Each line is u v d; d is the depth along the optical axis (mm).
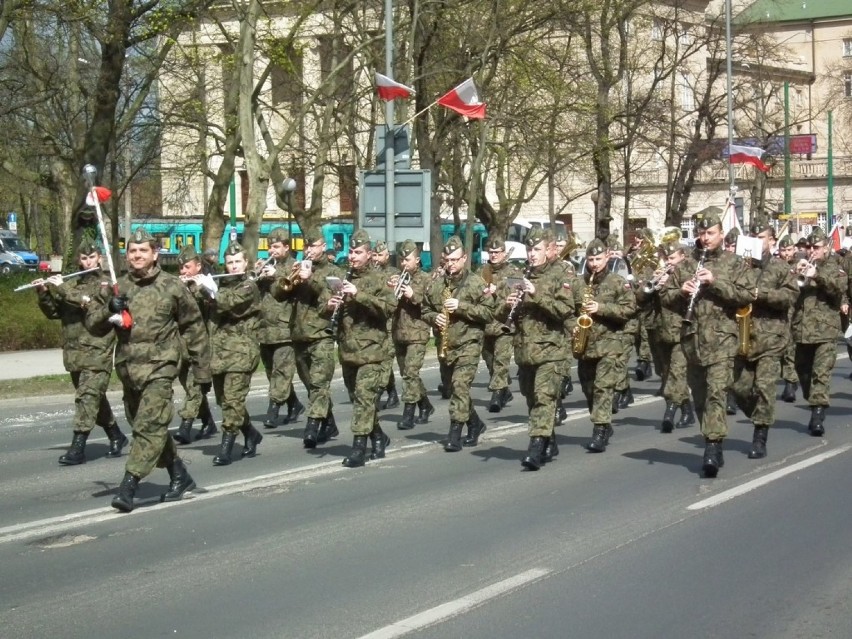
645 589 7086
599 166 34844
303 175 42312
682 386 13641
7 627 6473
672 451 12180
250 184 24750
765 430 11680
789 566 7605
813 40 72062
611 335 11992
